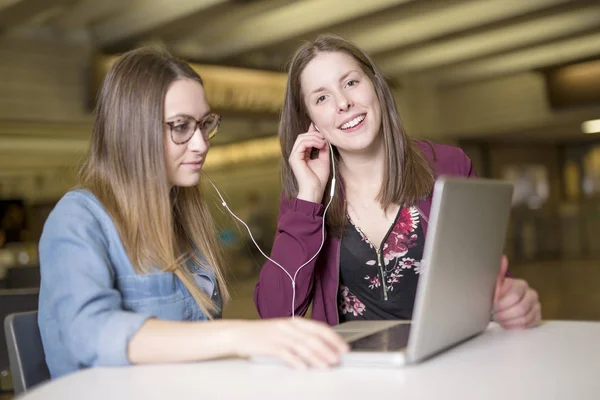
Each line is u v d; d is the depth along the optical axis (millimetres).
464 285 1177
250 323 1143
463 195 1090
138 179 1399
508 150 15047
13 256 7469
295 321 1130
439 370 1056
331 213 1909
